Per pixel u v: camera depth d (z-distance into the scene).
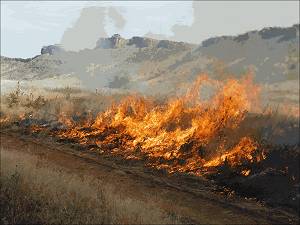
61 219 6.24
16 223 6.03
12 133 18.03
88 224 6.19
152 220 6.69
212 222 8.83
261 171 12.05
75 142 16.94
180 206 9.78
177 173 12.94
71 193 7.45
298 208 9.92
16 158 10.22
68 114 21.48
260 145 13.81
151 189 11.17
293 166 11.81
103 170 12.92
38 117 21.05
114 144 16.53
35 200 6.95
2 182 7.61
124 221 6.46
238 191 11.22
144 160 14.44
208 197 10.73
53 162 13.48
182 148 15.01
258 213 9.70
